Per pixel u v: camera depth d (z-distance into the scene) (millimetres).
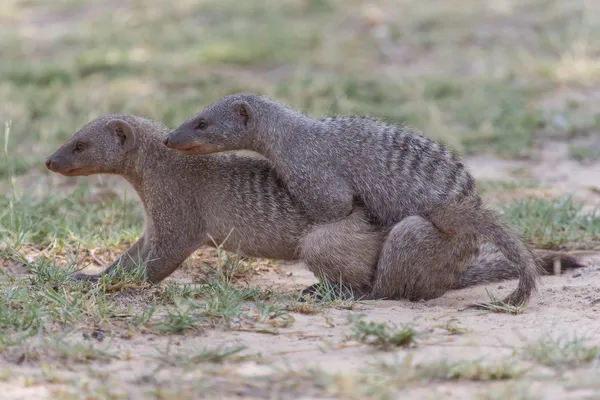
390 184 9961
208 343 7941
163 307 9086
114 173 10828
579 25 24703
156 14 28812
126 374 7129
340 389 6602
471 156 17438
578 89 20859
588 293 9625
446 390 6684
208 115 10453
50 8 31906
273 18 27422
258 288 9680
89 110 19625
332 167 10031
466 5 27594
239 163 10586
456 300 9922
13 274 10359
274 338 8117
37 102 20188
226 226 10422
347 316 8469
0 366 7266
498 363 7137
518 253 9383
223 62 23094
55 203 13297
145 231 10664
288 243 10344
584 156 16891
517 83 21359
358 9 27672
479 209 9656
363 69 22625
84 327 8266
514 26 25531
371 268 9945
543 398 6422
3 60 24531
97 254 11391
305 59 23062
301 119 10391
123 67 22672
